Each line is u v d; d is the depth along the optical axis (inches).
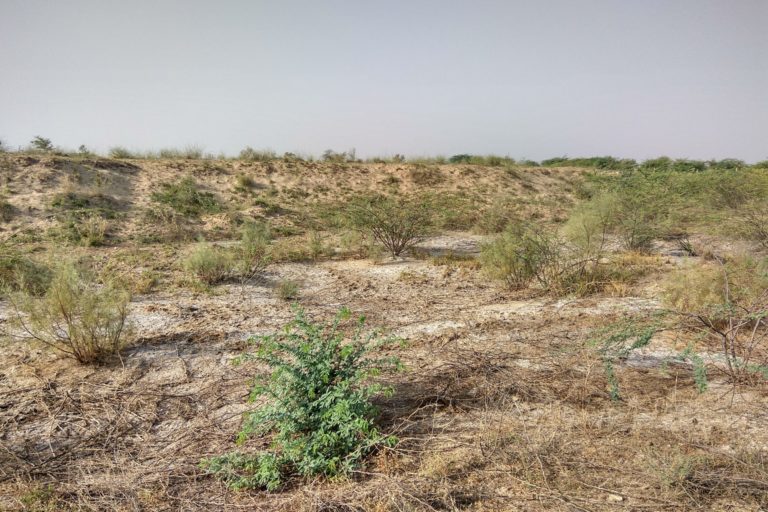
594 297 343.6
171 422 190.5
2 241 484.4
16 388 214.2
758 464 153.0
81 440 178.5
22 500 145.4
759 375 208.7
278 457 160.1
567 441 170.4
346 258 501.0
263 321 302.2
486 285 389.1
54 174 612.1
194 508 143.9
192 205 621.6
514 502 142.0
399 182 788.6
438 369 227.5
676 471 148.9
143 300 343.6
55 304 234.5
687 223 555.5
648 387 207.5
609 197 459.2
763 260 316.8
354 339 204.2
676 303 293.6
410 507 138.2
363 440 166.2
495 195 775.1
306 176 758.5
